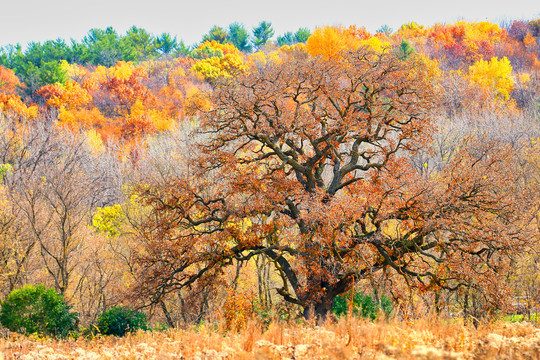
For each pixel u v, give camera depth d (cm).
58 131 5397
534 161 3306
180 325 2375
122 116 7831
